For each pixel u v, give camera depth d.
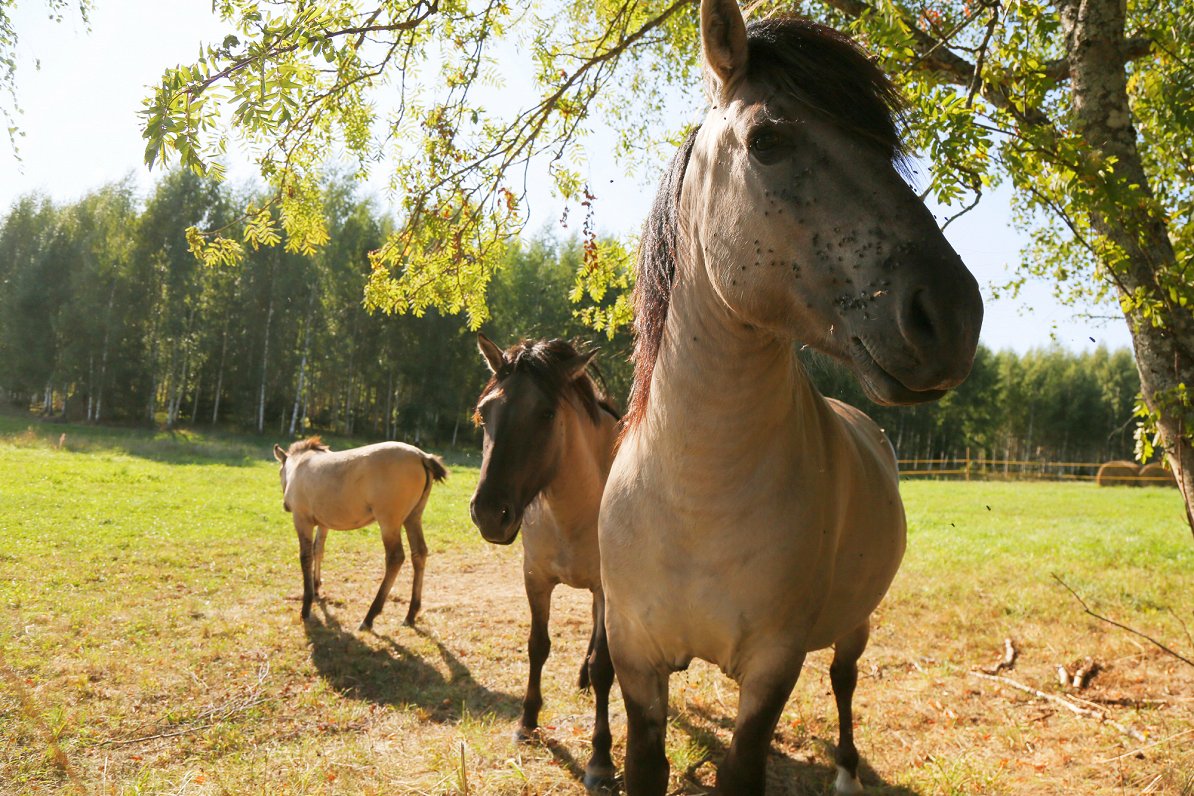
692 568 1.81
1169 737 3.31
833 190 1.31
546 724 3.76
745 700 1.88
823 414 2.18
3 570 6.49
